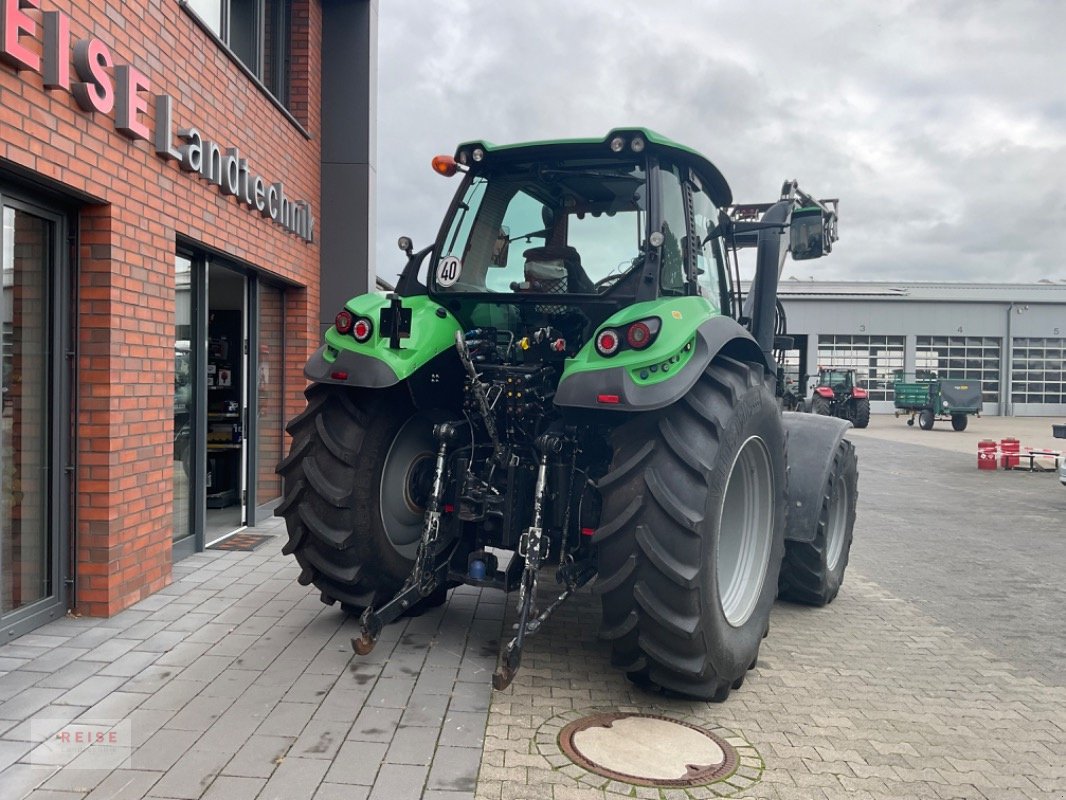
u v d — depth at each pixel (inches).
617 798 114.0
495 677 137.4
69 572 185.5
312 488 164.7
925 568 285.6
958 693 163.6
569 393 138.6
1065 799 119.7
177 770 116.0
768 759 129.0
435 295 172.1
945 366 1528.1
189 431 251.9
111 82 180.4
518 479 156.3
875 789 120.9
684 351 139.6
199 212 230.7
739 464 163.9
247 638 172.9
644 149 154.3
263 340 313.9
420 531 181.2
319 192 353.7
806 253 243.1
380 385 152.9
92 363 184.1
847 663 179.6
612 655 147.0
